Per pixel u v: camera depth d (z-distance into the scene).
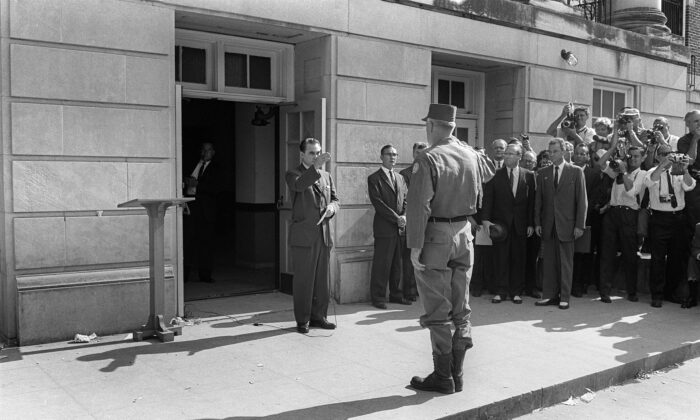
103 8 6.37
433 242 4.91
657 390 5.68
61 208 6.23
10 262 6.06
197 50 7.89
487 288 9.15
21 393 4.86
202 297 8.32
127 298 6.53
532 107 10.43
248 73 8.28
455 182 4.89
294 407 4.65
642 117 12.47
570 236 8.12
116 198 6.52
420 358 5.88
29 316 6.04
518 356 6.07
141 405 4.65
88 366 5.50
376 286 7.99
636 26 12.69
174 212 6.93
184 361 5.68
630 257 8.70
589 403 5.33
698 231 8.02
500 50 9.89
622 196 8.58
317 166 6.38
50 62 6.13
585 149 8.99
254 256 10.48
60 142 6.21
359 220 8.39
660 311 8.16
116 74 6.47
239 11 7.20
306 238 6.62
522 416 5.01
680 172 8.31
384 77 8.52
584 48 11.16
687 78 14.01
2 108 5.96
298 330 6.72
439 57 9.58
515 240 8.49
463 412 4.63
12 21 5.95
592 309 8.22
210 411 4.55
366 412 4.58
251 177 10.41
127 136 6.55
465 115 10.68
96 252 6.43
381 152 8.09
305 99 8.28
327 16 7.92
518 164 8.67
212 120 12.74
